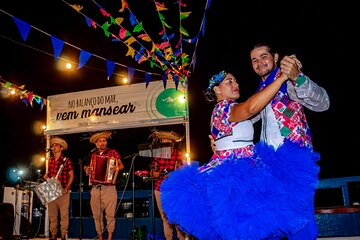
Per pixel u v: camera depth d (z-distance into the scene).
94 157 6.10
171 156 5.70
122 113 6.95
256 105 1.89
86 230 7.10
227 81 2.32
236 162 1.96
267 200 1.79
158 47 4.57
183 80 6.52
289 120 2.12
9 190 7.28
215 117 2.21
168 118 6.59
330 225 3.53
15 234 7.04
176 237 6.15
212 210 1.89
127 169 9.24
